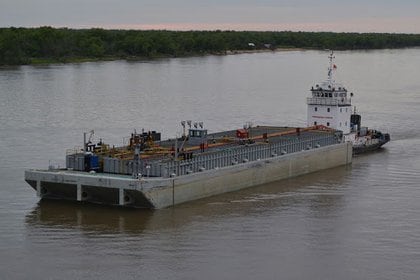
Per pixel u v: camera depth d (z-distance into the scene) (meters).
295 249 61.94
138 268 57.06
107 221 69.38
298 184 88.62
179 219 70.38
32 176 76.50
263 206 76.38
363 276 55.94
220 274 56.00
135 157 75.75
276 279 55.16
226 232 66.50
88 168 76.88
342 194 82.75
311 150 96.56
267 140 94.19
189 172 77.44
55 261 58.56
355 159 108.81
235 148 85.31
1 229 67.00
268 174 88.75
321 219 71.38
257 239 64.56
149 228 67.31
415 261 59.16
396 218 71.88
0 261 58.53
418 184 88.56
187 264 58.06
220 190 81.06
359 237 65.44
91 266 57.47
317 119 113.31
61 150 107.75
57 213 72.19
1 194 79.88
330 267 57.75
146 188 71.12
